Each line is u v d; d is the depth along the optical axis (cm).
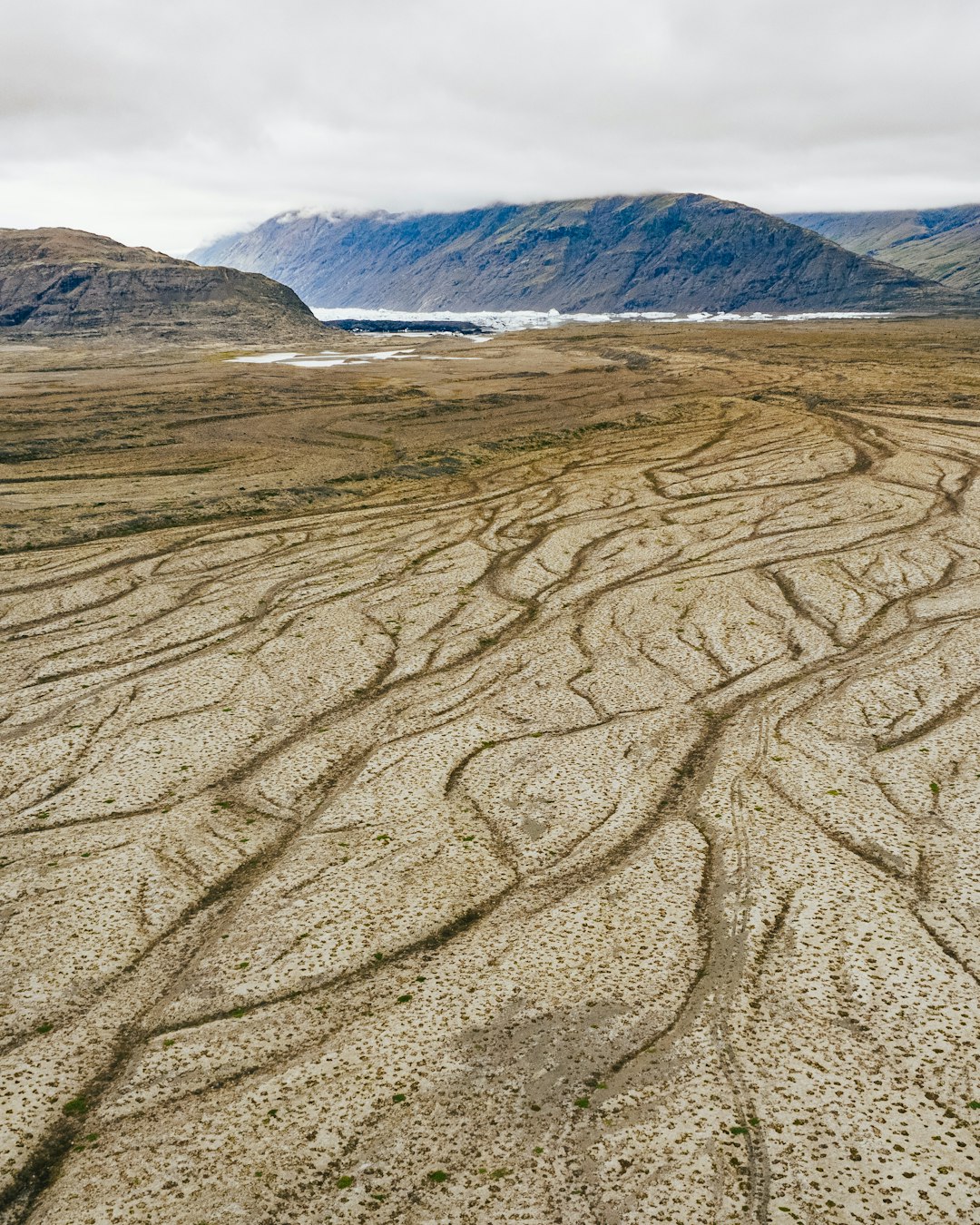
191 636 7031
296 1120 2933
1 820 4612
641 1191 2673
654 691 6075
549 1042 3209
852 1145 2794
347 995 3456
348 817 4644
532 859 4278
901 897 3938
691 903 3938
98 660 6581
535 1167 2759
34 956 3675
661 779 4994
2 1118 2964
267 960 3638
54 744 5366
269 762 5219
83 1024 3347
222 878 4181
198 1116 2961
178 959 3681
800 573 8269
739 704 5875
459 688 6181
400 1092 3023
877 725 5509
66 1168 2805
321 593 8019
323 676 6350
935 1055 3100
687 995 3412
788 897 3956
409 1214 2630
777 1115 2906
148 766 5134
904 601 7594
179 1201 2686
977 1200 2611
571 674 6366
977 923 3738
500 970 3550
